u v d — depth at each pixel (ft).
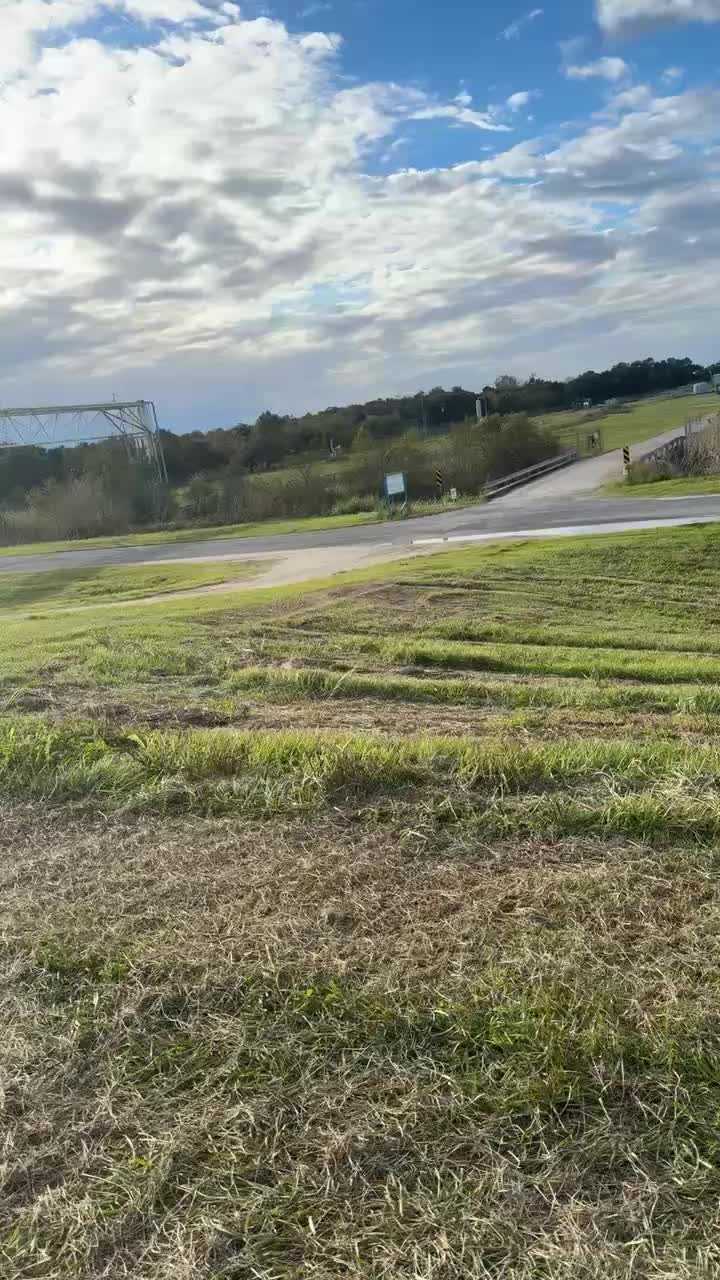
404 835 11.78
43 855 11.92
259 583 64.69
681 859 10.83
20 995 8.58
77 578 79.15
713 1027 7.55
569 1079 7.03
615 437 192.34
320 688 25.30
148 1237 5.94
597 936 9.11
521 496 121.29
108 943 9.42
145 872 11.21
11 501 148.36
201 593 60.90
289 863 11.26
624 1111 6.80
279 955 8.91
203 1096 7.15
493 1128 6.65
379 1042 7.64
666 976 8.24
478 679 27.86
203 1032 7.88
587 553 58.29
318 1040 7.71
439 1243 5.68
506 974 8.46
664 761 14.25
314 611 42.45
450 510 110.22
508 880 10.52
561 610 43.86
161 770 14.78
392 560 67.31
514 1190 6.05
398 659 31.30
